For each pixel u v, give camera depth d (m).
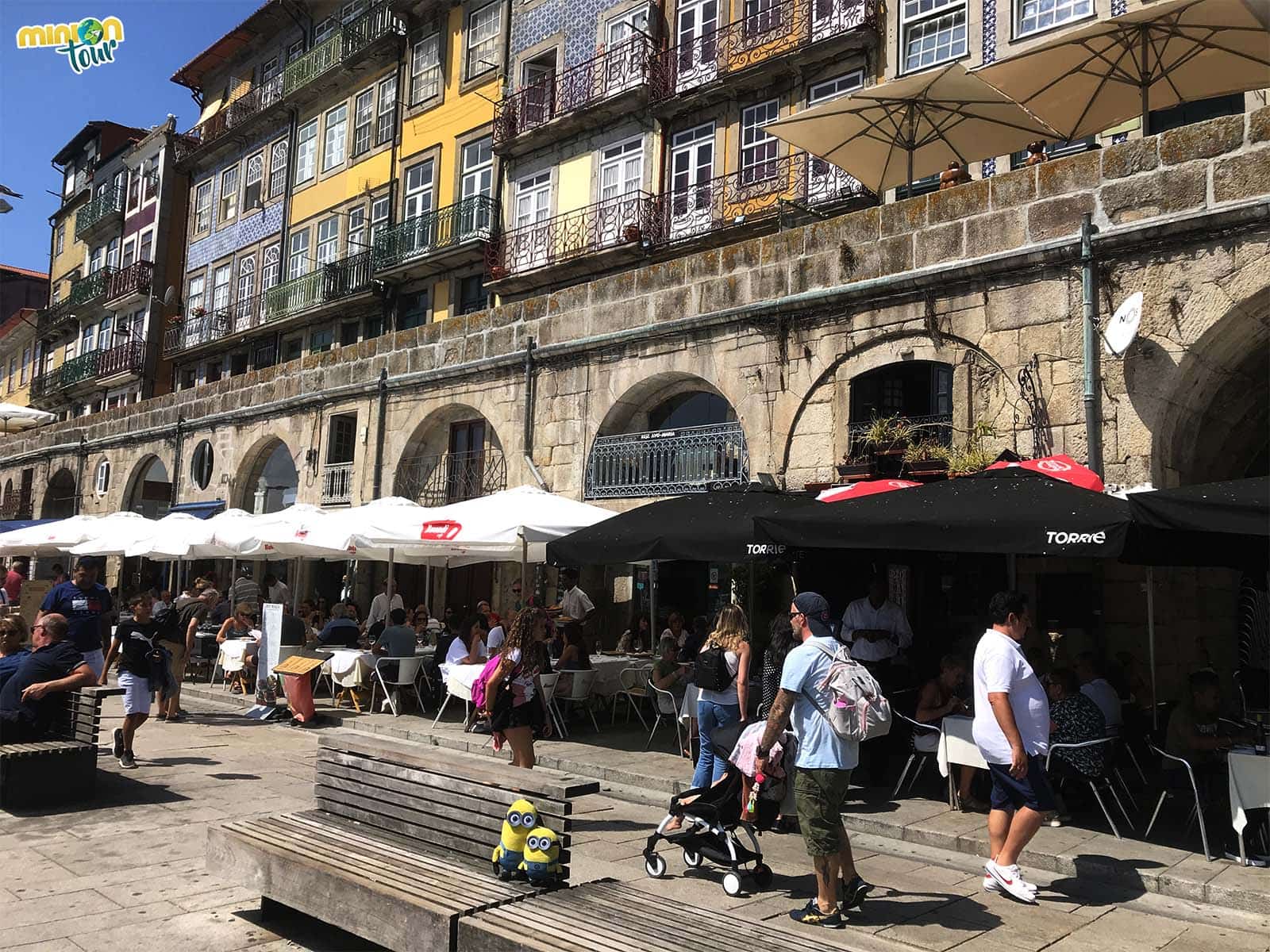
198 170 34.50
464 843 4.29
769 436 11.48
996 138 12.34
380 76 26.80
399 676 11.21
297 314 26.91
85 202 41.56
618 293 13.50
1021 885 5.19
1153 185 8.76
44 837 5.89
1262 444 10.27
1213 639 10.50
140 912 4.67
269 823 4.84
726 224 17.27
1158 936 4.68
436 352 16.41
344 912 3.93
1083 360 8.99
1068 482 6.96
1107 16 13.21
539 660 6.95
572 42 21.30
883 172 13.50
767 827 5.52
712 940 3.38
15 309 51.53
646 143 19.31
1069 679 7.18
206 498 21.84
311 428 18.97
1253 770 5.52
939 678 7.57
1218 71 10.53
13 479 31.20
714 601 12.64
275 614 11.91
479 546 10.91
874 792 7.65
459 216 22.95
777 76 17.14
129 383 34.62
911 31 15.57
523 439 14.52
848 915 4.89
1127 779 8.16
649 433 12.93
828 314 11.05
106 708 11.85
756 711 7.90
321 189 28.45
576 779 4.20
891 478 9.69
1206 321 8.38
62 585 8.52
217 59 34.38
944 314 10.08
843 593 9.87
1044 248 9.30
